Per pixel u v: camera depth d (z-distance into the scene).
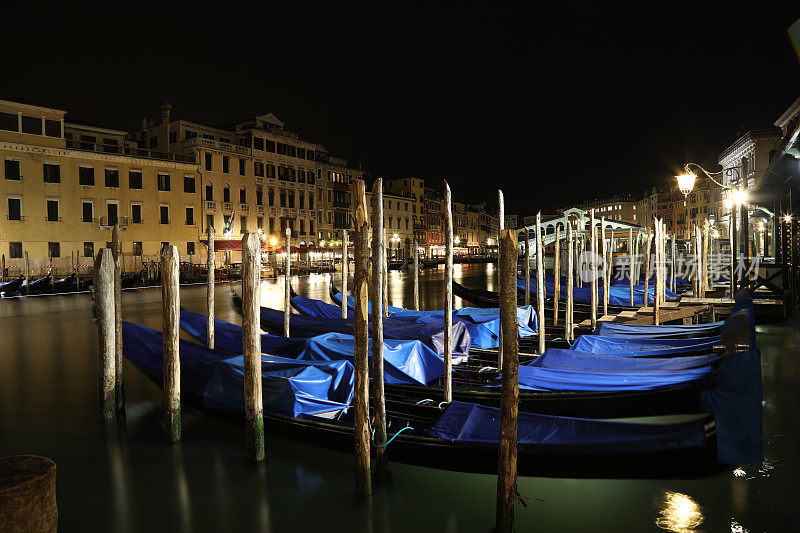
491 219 100.12
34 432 7.47
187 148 43.25
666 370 6.57
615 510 5.12
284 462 6.36
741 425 5.15
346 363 7.34
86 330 16.70
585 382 6.65
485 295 19.39
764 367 9.77
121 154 38.06
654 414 6.14
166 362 6.95
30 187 34.12
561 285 23.81
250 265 6.00
